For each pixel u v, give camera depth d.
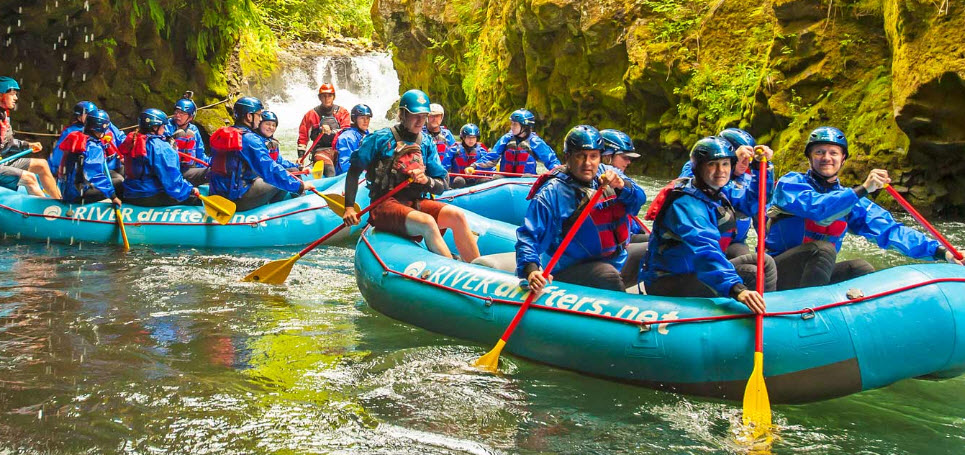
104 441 3.26
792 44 10.09
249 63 21.06
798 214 4.12
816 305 3.61
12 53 12.37
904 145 8.80
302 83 22.77
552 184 4.17
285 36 25.84
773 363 3.58
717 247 3.73
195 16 14.12
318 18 26.50
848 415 3.65
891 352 3.55
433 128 9.16
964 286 3.65
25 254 6.74
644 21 12.58
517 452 3.24
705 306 3.76
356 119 9.50
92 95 13.14
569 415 3.61
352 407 3.67
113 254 6.85
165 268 6.37
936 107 8.03
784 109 10.13
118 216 7.19
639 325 3.83
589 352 3.97
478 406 3.70
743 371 3.62
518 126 8.96
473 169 9.05
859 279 3.75
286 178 7.45
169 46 13.97
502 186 7.99
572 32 13.75
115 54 13.23
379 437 3.36
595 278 4.21
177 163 7.47
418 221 5.30
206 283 5.92
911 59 8.13
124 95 13.50
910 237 4.16
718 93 11.50
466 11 18.08
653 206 3.96
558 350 4.08
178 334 4.68
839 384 3.58
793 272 4.21
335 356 4.36
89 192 7.46
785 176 4.22
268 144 8.37
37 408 3.56
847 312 3.59
